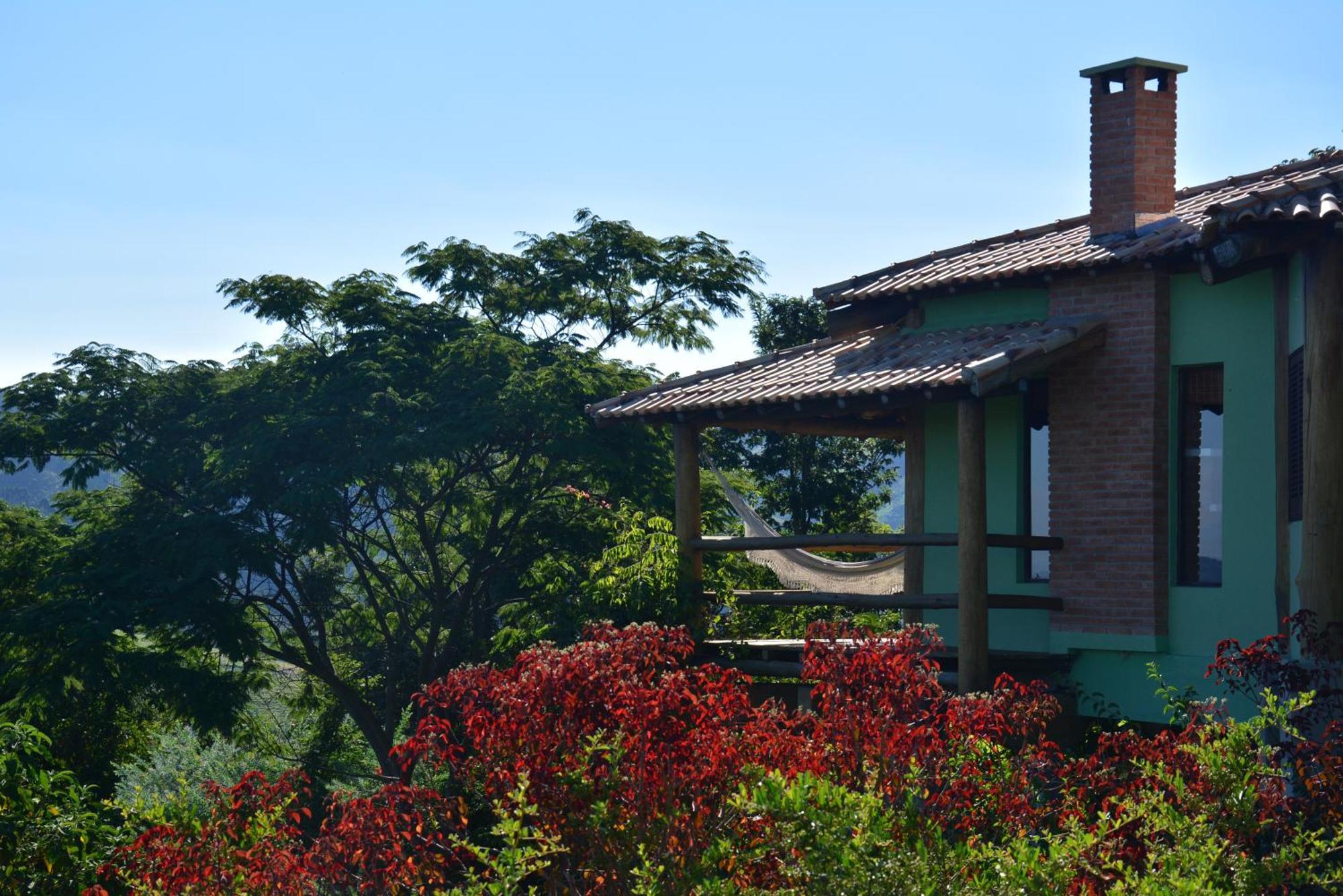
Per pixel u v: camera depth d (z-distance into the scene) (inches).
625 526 955.3
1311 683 421.4
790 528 1710.1
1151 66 662.5
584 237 1467.8
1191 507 589.3
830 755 300.0
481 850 297.3
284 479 1237.1
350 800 310.7
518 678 302.8
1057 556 612.1
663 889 269.9
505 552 1363.2
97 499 1392.7
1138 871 272.5
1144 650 581.9
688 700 296.0
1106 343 603.5
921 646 317.7
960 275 662.5
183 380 1378.0
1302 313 491.5
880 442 1729.8
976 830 294.7
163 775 1162.0
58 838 396.5
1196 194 701.9
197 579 1167.6
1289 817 285.7
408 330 1348.4
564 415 1207.6
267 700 1524.4
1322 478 439.2
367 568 1429.6
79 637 1125.1
